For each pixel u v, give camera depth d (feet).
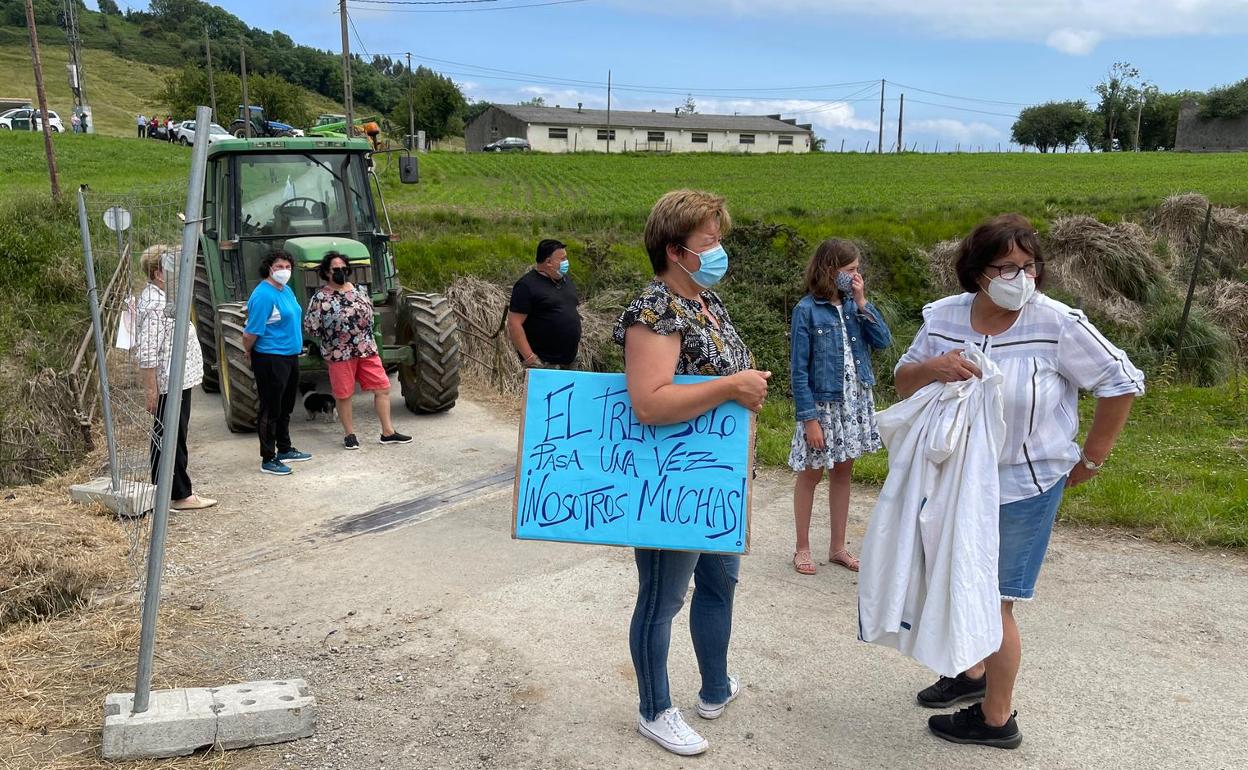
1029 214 73.87
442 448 24.61
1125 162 150.61
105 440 24.35
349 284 24.08
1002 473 9.43
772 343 47.19
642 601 10.03
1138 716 11.04
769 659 12.62
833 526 15.99
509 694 11.75
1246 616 13.87
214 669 12.46
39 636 13.17
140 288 31.45
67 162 105.60
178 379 10.25
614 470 9.64
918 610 9.63
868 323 15.46
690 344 9.23
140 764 10.11
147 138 153.79
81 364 27.37
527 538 9.71
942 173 135.74
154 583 10.41
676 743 10.28
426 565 16.26
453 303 42.55
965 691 11.20
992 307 9.63
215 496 20.43
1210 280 66.90
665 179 127.95
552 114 252.21
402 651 13.01
